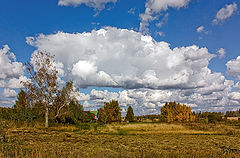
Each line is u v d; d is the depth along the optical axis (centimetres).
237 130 5088
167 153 1568
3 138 1889
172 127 5416
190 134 4172
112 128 4925
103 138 2955
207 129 5278
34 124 4134
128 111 10569
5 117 4069
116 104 9044
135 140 2906
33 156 1243
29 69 4341
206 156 1532
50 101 4388
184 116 8456
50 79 4472
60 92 4569
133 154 1585
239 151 2169
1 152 1272
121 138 3095
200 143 2823
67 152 1495
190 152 1684
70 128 4206
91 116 8588
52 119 4703
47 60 4491
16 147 1499
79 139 2598
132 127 5256
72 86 4647
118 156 1452
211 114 9194
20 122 3912
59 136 2730
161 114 9375
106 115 7662
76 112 6625
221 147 2492
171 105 8994
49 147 1759
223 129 5338
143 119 12588
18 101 5644
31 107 4431
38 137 2439
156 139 3145
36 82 4397
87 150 1786
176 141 2972
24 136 2389
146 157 1454
